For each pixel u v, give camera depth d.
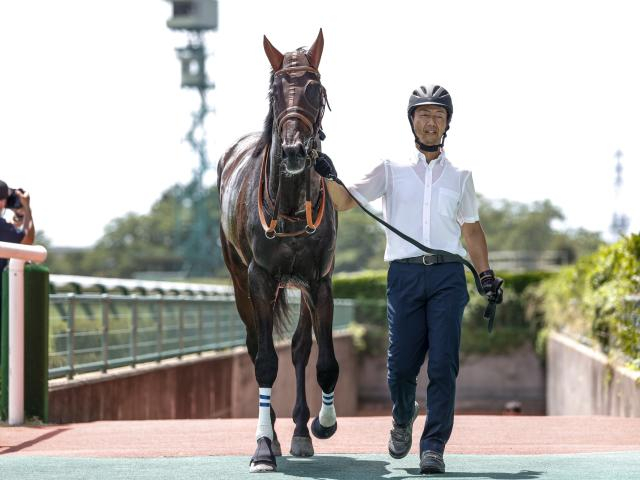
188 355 23.98
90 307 17.61
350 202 8.69
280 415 29.17
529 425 13.26
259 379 9.02
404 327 8.39
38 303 13.73
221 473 8.31
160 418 20.36
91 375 17.39
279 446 9.96
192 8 136.62
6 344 13.52
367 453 10.08
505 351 48.38
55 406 15.15
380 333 50.44
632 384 17.48
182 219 146.50
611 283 22.27
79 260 173.75
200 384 23.28
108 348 18.38
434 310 8.27
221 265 144.00
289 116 8.45
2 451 10.66
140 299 20.30
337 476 8.12
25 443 11.35
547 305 45.09
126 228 185.50
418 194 8.40
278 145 8.86
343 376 43.81
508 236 181.25
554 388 38.31
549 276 48.59
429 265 8.29
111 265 174.75
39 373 13.68
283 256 9.16
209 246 143.62
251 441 11.17
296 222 9.04
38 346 13.72
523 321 48.66
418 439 11.42
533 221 180.12
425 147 8.45
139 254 177.00
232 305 28.89
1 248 12.25
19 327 13.40
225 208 10.41
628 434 12.27
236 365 26.53
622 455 9.14
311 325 10.38
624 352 19.31
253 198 9.38
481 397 48.59
